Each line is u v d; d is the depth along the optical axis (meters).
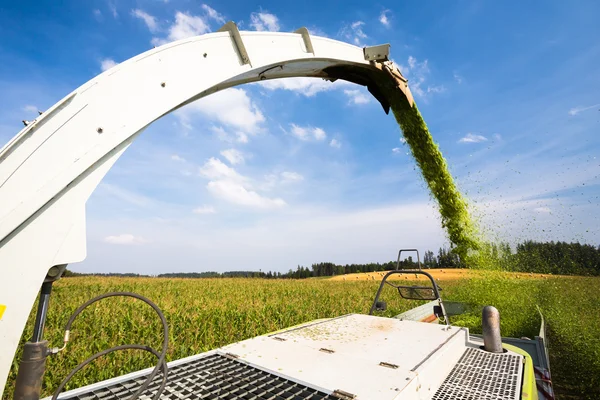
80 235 1.10
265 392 1.41
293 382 1.50
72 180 1.07
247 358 1.80
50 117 1.08
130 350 5.71
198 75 1.42
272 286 19.98
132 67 1.25
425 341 2.13
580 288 13.58
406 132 3.98
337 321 2.75
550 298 10.61
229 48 1.57
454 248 5.82
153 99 1.28
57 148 1.07
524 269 8.94
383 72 2.75
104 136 1.15
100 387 1.40
